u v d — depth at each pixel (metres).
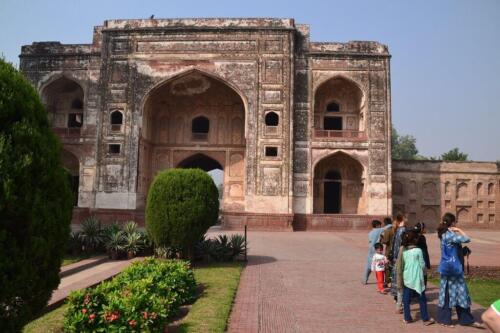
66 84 18.31
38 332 3.85
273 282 6.20
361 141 16.73
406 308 4.36
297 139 16.73
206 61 16.92
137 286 4.12
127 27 17.25
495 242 12.91
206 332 3.81
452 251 4.36
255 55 16.84
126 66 17.09
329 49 17.23
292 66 16.73
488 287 6.36
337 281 6.37
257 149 16.41
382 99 16.94
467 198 18.86
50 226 2.67
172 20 17.20
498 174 18.98
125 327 3.43
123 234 8.64
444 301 4.34
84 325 3.47
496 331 1.71
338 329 4.09
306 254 9.27
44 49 17.92
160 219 7.16
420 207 18.62
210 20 17.12
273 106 16.59
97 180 16.62
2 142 2.43
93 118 17.38
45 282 2.71
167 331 3.76
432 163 18.88
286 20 17.00
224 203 18.25
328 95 18.25
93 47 17.81
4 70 2.66
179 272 5.00
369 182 16.56
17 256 2.45
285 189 16.19
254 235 13.63
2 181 2.37
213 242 8.30
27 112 2.67
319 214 16.28
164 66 17.02
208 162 20.42
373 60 17.11
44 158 2.67
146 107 17.30
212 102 18.73
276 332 3.94
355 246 10.95
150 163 18.50
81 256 8.32
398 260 4.54
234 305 4.88
